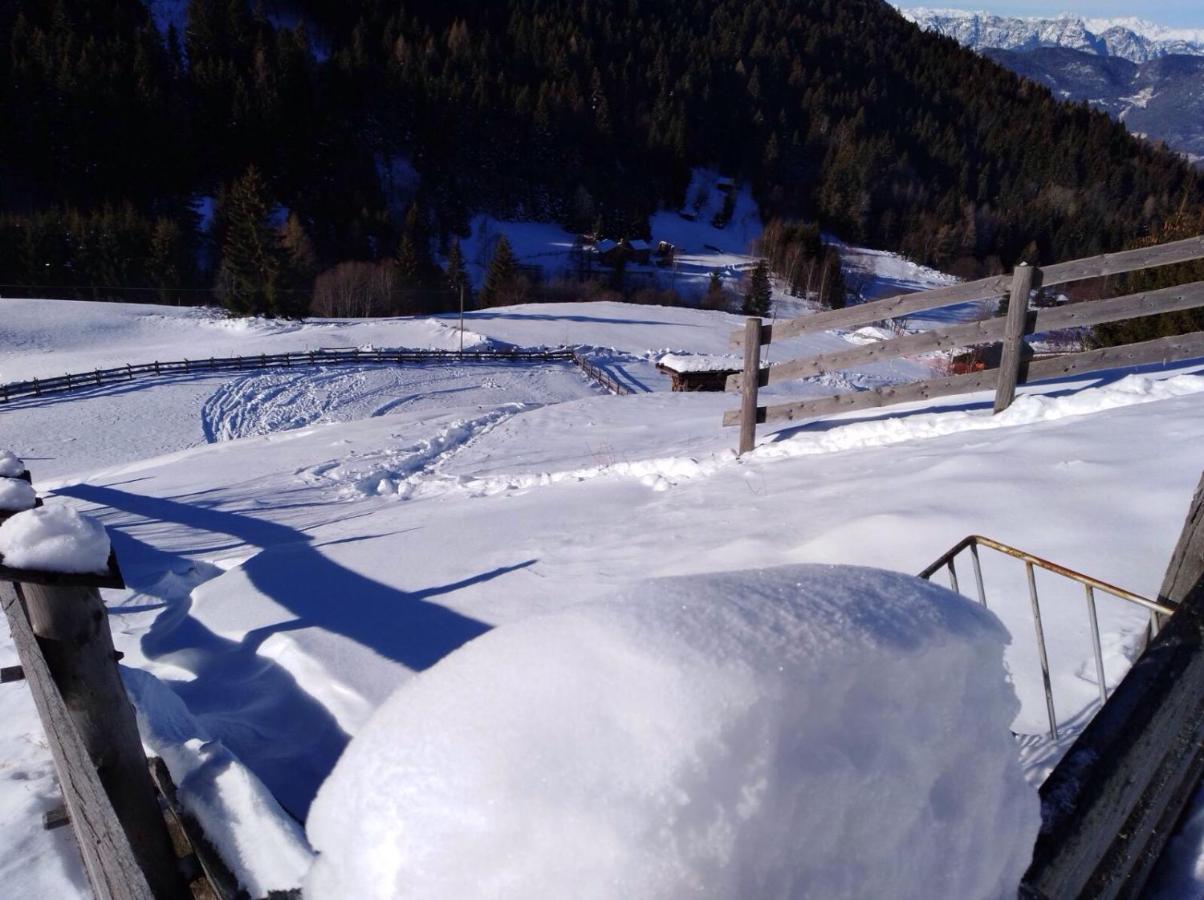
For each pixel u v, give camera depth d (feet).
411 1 506.89
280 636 13.34
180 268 233.96
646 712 3.05
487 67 431.43
